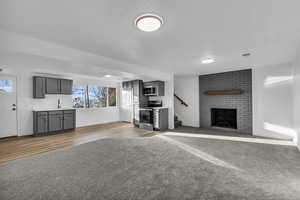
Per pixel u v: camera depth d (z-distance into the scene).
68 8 1.50
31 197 1.66
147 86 5.93
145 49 2.78
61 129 4.94
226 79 5.03
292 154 2.91
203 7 1.49
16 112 4.43
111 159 2.71
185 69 4.65
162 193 1.73
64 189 1.81
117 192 1.75
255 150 3.16
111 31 2.04
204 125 5.61
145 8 1.51
